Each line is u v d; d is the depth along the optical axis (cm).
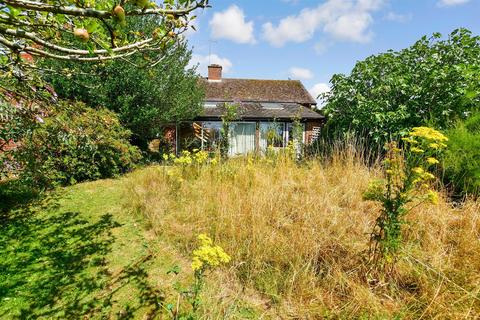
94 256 363
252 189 474
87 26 114
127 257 361
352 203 422
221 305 261
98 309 268
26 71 281
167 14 151
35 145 466
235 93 1922
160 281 310
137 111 1007
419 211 363
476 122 479
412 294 263
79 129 479
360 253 299
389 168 302
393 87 617
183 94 1159
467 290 249
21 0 107
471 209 370
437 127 516
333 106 725
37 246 390
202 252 223
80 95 909
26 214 509
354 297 255
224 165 650
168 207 484
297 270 294
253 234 338
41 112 344
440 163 455
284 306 265
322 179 511
